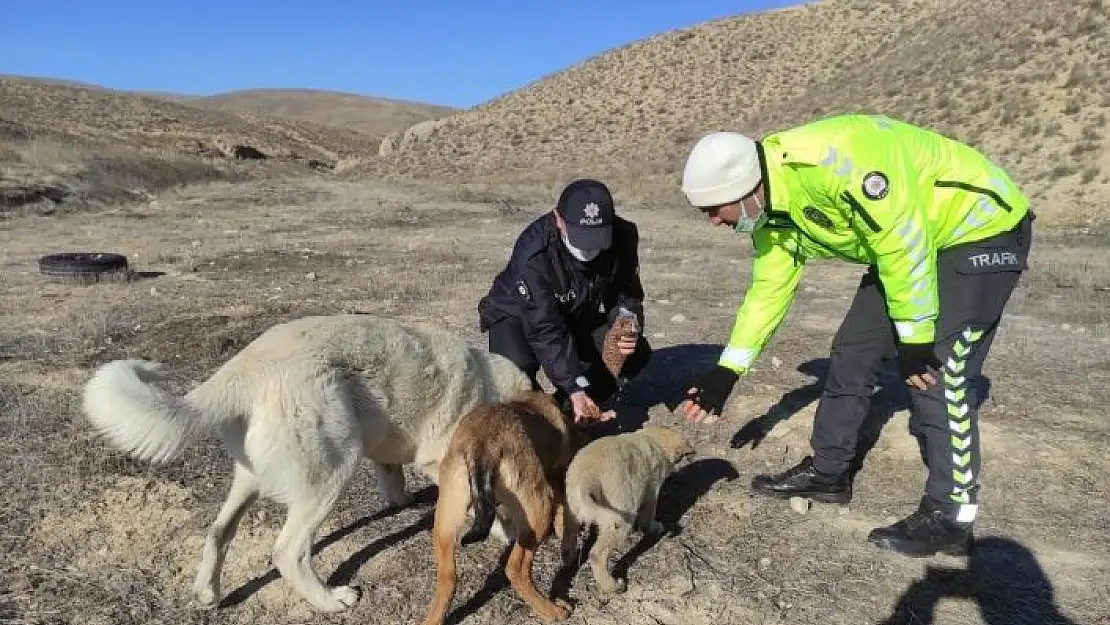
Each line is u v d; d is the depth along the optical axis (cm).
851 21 5419
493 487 363
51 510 472
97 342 824
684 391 717
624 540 430
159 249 1573
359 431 404
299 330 404
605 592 411
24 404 627
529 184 3856
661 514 495
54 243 1653
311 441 379
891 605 401
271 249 1570
